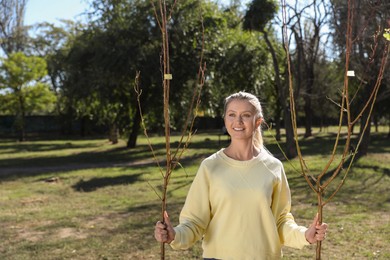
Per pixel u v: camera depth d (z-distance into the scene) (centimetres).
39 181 1451
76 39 2453
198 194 263
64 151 2658
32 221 848
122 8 2294
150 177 1484
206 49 2239
